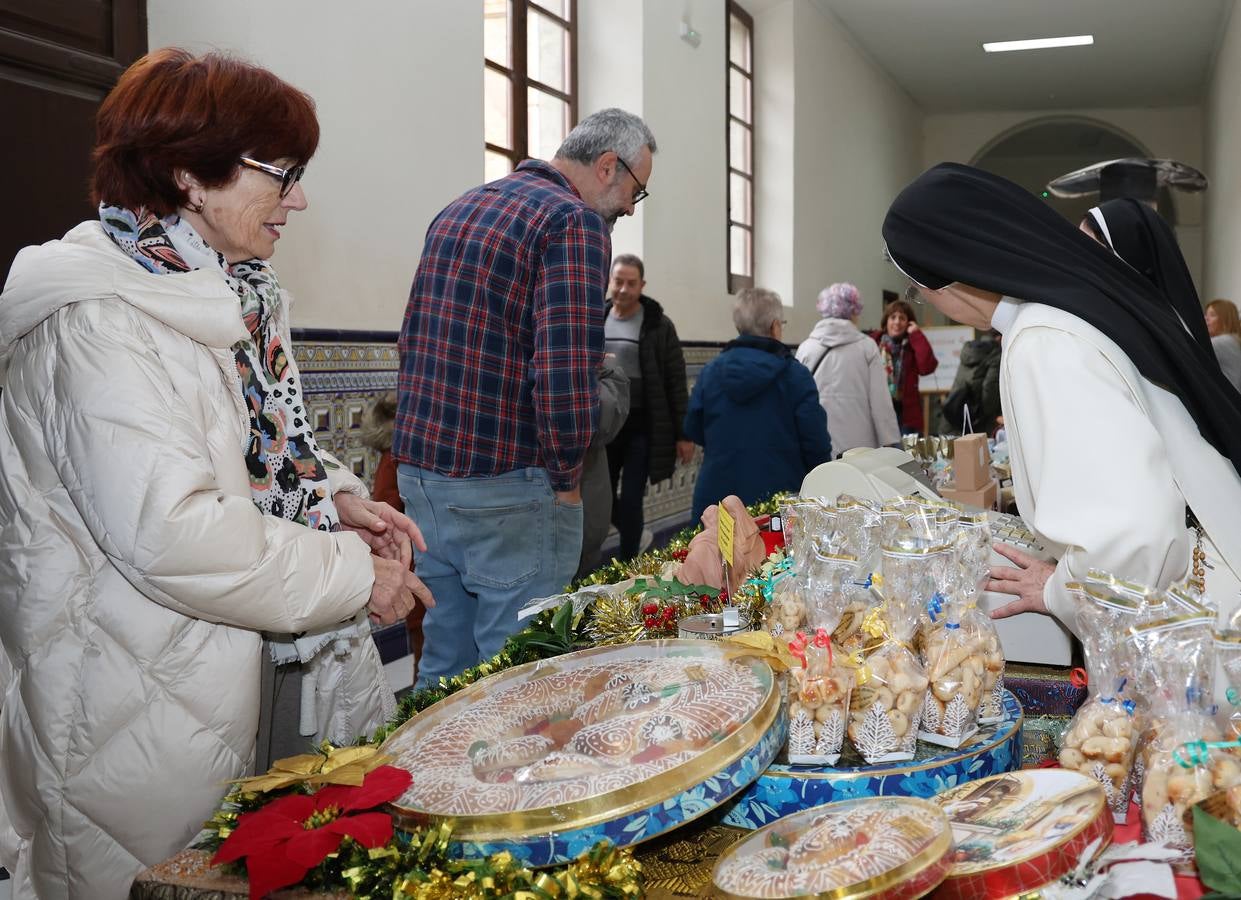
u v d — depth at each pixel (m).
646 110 6.79
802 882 0.83
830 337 5.38
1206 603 1.16
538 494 2.53
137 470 1.18
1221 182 10.75
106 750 1.27
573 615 1.66
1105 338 1.34
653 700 1.11
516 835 0.92
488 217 2.47
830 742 1.11
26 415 1.29
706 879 1.02
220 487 1.33
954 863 0.89
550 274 2.41
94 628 1.28
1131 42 11.15
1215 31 10.69
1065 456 1.28
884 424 5.40
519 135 6.04
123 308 1.26
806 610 1.32
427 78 4.69
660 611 1.60
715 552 1.80
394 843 0.95
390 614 1.49
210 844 1.07
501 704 1.18
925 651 1.19
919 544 1.18
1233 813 0.90
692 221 7.65
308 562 1.30
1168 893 0.83
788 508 1.61
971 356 6.67
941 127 14.80
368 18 4.31
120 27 3.08
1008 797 1.01
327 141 4.13
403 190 4.58
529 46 6.23
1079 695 1.44
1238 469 1.38
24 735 1.29
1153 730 1.02
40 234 2.87
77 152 2.97
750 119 9.36
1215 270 11.52
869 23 10.63
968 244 1.44
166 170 1.35
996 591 1.53
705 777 0.96
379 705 1.67
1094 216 1.70
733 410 4.28
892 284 13.14
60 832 1.28
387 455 3.66
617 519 5.46
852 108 11.23
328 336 4.17
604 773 0.97
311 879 0.96
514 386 2.48
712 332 8.02
